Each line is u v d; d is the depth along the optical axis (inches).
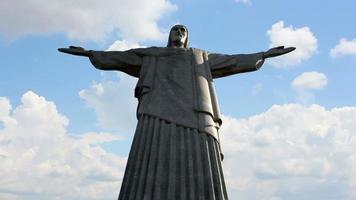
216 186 1295.5
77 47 1461.6
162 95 1391.5
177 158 1317.7
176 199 1269.7
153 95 1396.4
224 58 1478.8
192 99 1385.3
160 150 1321.4
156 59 1457.9
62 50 1449.3
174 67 1435.8
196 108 1370.6
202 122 1357.0
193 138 1338.6
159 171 1294.3
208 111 1371.8
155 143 1332.4
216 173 1307.8
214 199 1274.6
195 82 1414.9
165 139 1338.6
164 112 1368.1
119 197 1300.4
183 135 1342.3
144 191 1277.1
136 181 1299.2
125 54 1475.1
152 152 1318.9
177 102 1379.2
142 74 1435.8
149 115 1370.6
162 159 1311.5
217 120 1403.8
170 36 1518.2
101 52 1467.8
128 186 1301.7
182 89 1397.6
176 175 1295.5
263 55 1461.6
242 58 1466.5
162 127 1350.9
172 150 1320.1
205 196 1278.3
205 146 1332.4
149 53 1467.8
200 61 1454.2
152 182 1288.1
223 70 1489.9
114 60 1465.3
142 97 1412.4
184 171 1299.2
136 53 1475.1
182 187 1277.1
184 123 1350.9
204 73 1438.2
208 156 1321.4
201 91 1395.2
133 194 1284.4
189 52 1466.5
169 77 1419.8
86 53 1456.7
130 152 1346.0
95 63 1465.3
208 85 1424.7
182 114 1364.4
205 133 1349.7
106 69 1481.3
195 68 1437.0
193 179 1290.6
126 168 1330.0
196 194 1277.1
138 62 1472.7
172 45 1505.9
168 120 1357.0
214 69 1478.8
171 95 1389.0
